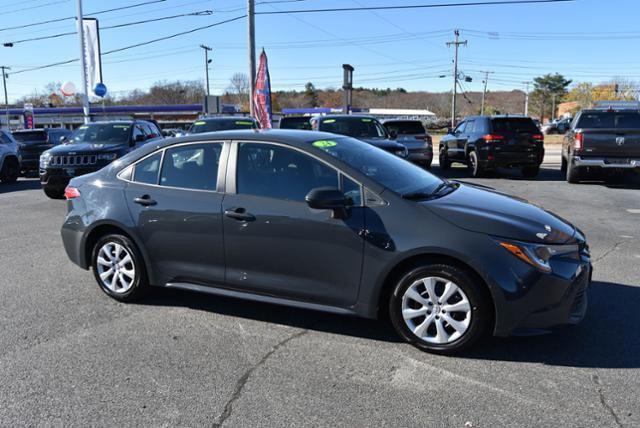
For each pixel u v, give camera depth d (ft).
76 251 17.10
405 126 53.36
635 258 21.01
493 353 12.73
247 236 14.17
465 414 10.17
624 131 40.16
